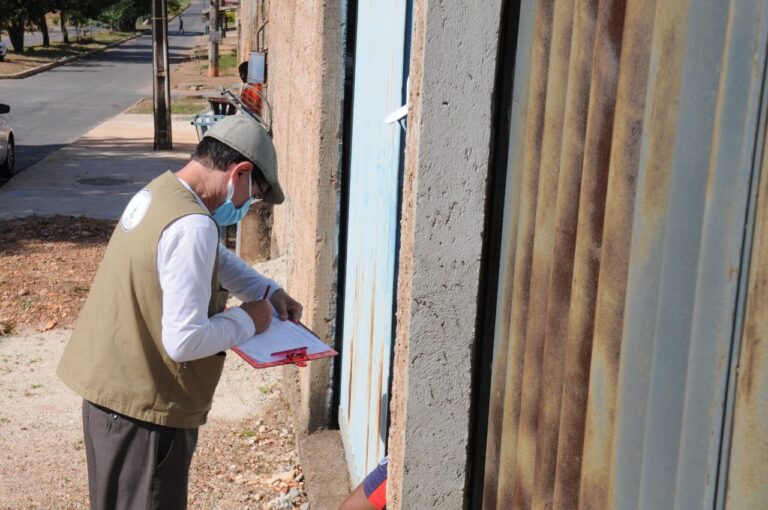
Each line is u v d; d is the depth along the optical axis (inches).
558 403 74.4
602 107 67.1
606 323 66.5
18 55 1868.8
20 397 227.9
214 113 430.0
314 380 183.8
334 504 159.0
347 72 176.9
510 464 84.1
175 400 113.5
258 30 460.4
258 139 116.6
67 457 195.5
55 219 437.7
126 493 115.2
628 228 63.6
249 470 187.0
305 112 201.9
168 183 112.8
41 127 903.7
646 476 61.1
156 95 749.9
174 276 107.2
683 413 56.7
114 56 2098.9
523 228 80.9
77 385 114.1
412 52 90.1
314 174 179.0
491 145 85.6
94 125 935.0
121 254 111.9
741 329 51.1
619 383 64.7
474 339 89.1
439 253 87.2
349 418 170.6
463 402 90.4
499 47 84.0
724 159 52.5
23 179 588.4
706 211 54.1
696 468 55.3
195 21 3408.0
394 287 129.5
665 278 58.6
